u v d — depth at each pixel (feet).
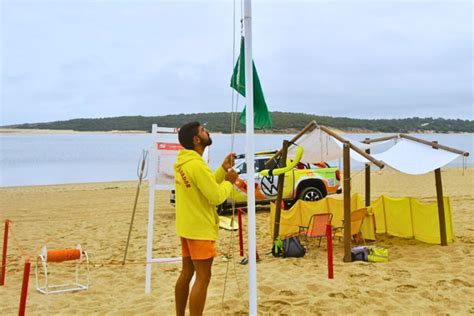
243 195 42.86
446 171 96.78
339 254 27.22
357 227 28.22
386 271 22.93
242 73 14.85
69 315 17.78
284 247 26.86
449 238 29.35
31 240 33.91
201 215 13.65
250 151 13.75
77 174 105.40
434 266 23.66
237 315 17.29
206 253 13.60
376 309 17.66
